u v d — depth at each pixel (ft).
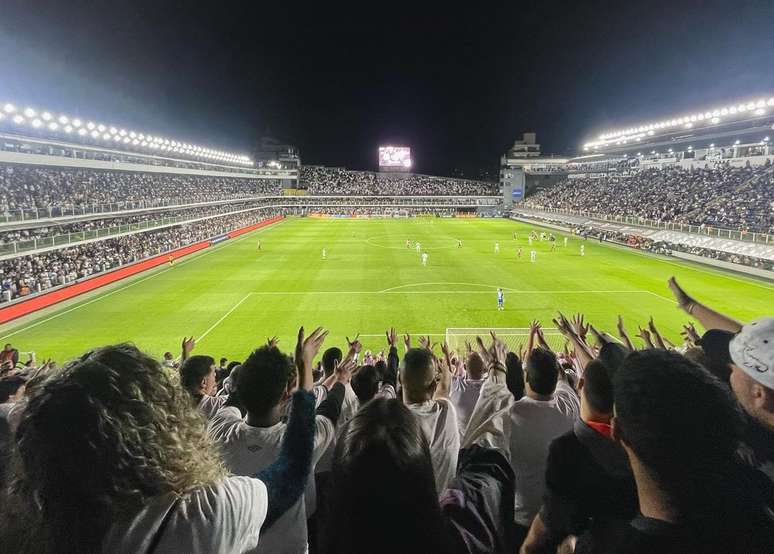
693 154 271.49
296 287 127.75
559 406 15.89
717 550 6.08
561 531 9.01
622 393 6.95
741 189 191.21
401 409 6.55
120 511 6.04
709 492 6.20
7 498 6.33
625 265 155.94
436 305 109.09
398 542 5.49
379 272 147.33
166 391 7.05
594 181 322.55
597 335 22.18
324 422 13.00
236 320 98.53
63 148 162.09
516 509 14.99
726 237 154.51
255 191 370.94
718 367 12.85
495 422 13.14
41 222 123.95
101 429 5.98
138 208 176.55
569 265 156.76
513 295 117.29
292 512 10.14
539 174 399.85
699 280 131.34
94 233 144.05
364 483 5.66
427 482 5.94
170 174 269.44
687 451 6.21
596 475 8.88
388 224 315.78
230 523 6.73
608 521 7.66
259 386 12.53
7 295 102.89
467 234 252.62
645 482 6.74
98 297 117.19
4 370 34.53
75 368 6.67
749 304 106.11
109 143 204.03
